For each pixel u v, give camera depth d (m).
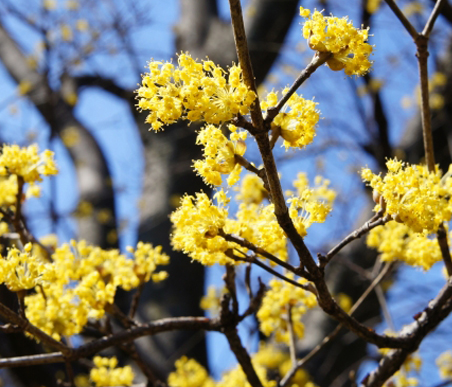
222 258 2.32
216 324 2.67
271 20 7.63
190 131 7.45
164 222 6.91
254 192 2.69
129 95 8.19
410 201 1.86
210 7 8.46
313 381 5.94
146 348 5.93
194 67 1.58
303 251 1.84
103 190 7.53
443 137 6.85
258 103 1.56
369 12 6.65
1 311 2.07
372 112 6.50
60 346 2.30
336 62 1.64
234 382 3.43
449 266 2.59
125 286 2.71
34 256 2.08
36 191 2.88
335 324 6.35
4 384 5.45
